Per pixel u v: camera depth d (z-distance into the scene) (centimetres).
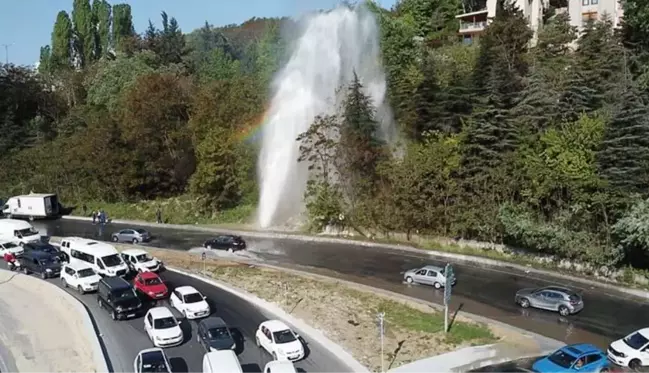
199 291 4822
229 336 3600
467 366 3406
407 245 6153
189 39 16825
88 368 3525
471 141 6012
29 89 12219
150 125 9094
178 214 8062
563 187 5206
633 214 4547
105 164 8931
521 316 4150
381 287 4859
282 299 4591
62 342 3984
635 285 4647
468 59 8669
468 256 5628
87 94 12531
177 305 4306
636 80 6078
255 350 3666
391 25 9081
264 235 6875
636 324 3934
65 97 12850
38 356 3803
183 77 11031
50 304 4709
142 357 3195
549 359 3300
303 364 3462
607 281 4797
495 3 10675
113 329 4028
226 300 4600
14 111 11975
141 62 11781
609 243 4862
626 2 7031
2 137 10969
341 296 4628
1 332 4222
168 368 3147
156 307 4369
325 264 5572
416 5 11225
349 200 6925
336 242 6444
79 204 9175
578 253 5016
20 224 6525
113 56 13950
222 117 8800
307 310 4353
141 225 7781
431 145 6266
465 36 11012
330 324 4084
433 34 10844
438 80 7425
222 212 7912
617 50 6500
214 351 3116
